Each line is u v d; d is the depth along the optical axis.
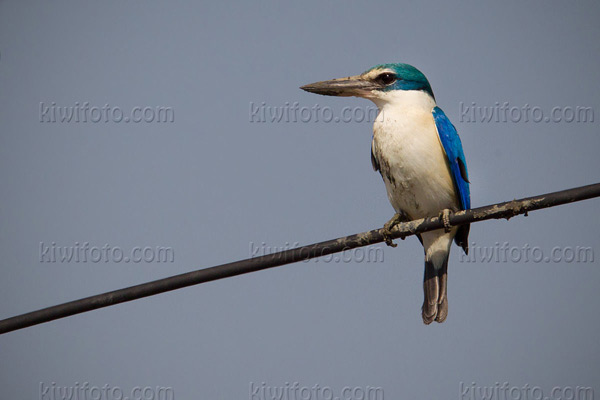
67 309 8.98
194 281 8.91
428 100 11.98
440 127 11.53
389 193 11.88
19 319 9.06
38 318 9.02
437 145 11.47
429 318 11.66
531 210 8.62
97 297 8.96
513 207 8.70
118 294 8.95
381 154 11.70
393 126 11.60
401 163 11.51
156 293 8.93
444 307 11.67
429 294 11.79
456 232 12.04
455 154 11.52
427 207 11.73
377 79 12.08
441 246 11.78
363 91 12.13
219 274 8.89
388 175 11.71
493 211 8.95
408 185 11.58
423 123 11.54
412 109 11.73
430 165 11.42
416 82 11.98
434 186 11.50
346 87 12.18
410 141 11.45
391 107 11.89
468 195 11.84
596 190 8.20
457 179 11.52
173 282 8.88
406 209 11.87
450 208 11.70
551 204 8.49
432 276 11.85
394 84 11.98
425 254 11.97
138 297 8.95
